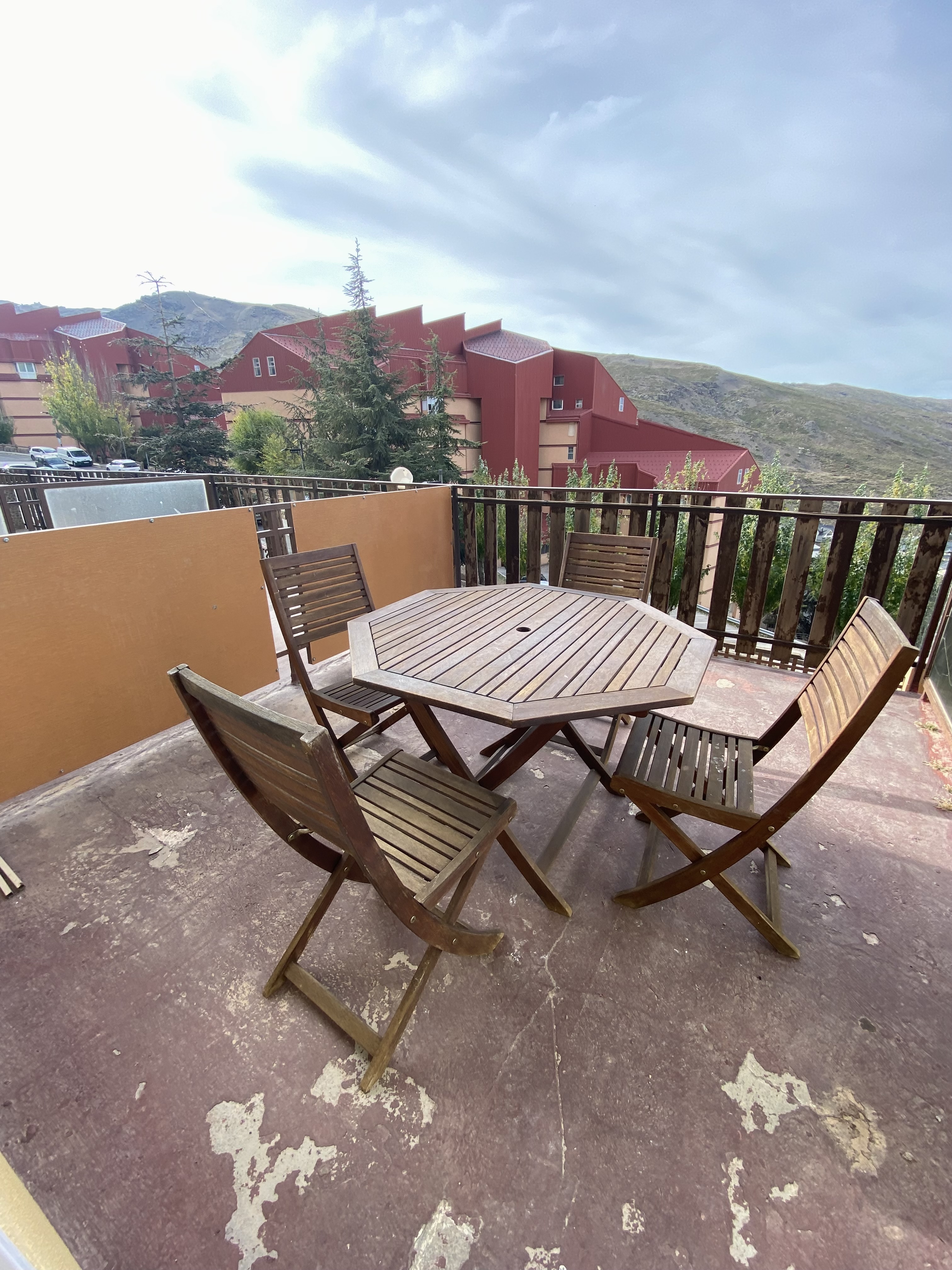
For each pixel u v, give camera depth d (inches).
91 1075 50.2
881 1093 47.7
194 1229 40.2
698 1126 45.4
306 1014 55.2
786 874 71.3
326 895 56.9
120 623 94.9
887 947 61.1
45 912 67.6
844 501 117.3
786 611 129.2
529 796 88.0
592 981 57.5
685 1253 38.4
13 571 80.6
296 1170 43.3
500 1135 45.1
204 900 69.1
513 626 81.7
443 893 50.2
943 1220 39.9
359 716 84.0
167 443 855.7
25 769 85.6
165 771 96.1
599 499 184.2
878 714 46.4
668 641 75.0
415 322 951.6
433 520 167.3
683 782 62.6
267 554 152.6
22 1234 30.1
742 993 56.1
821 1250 38.5
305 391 831.7
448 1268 37.9
